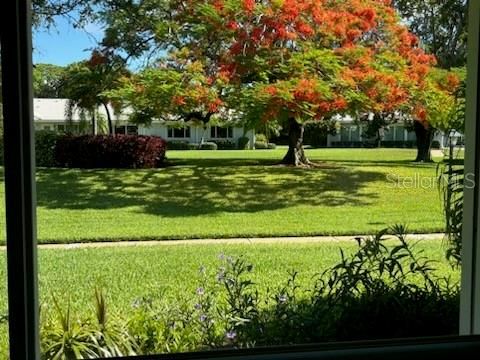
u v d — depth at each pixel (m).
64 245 5.19
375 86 5.91
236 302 2.69
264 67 5.93
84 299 3.47
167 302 3.12
